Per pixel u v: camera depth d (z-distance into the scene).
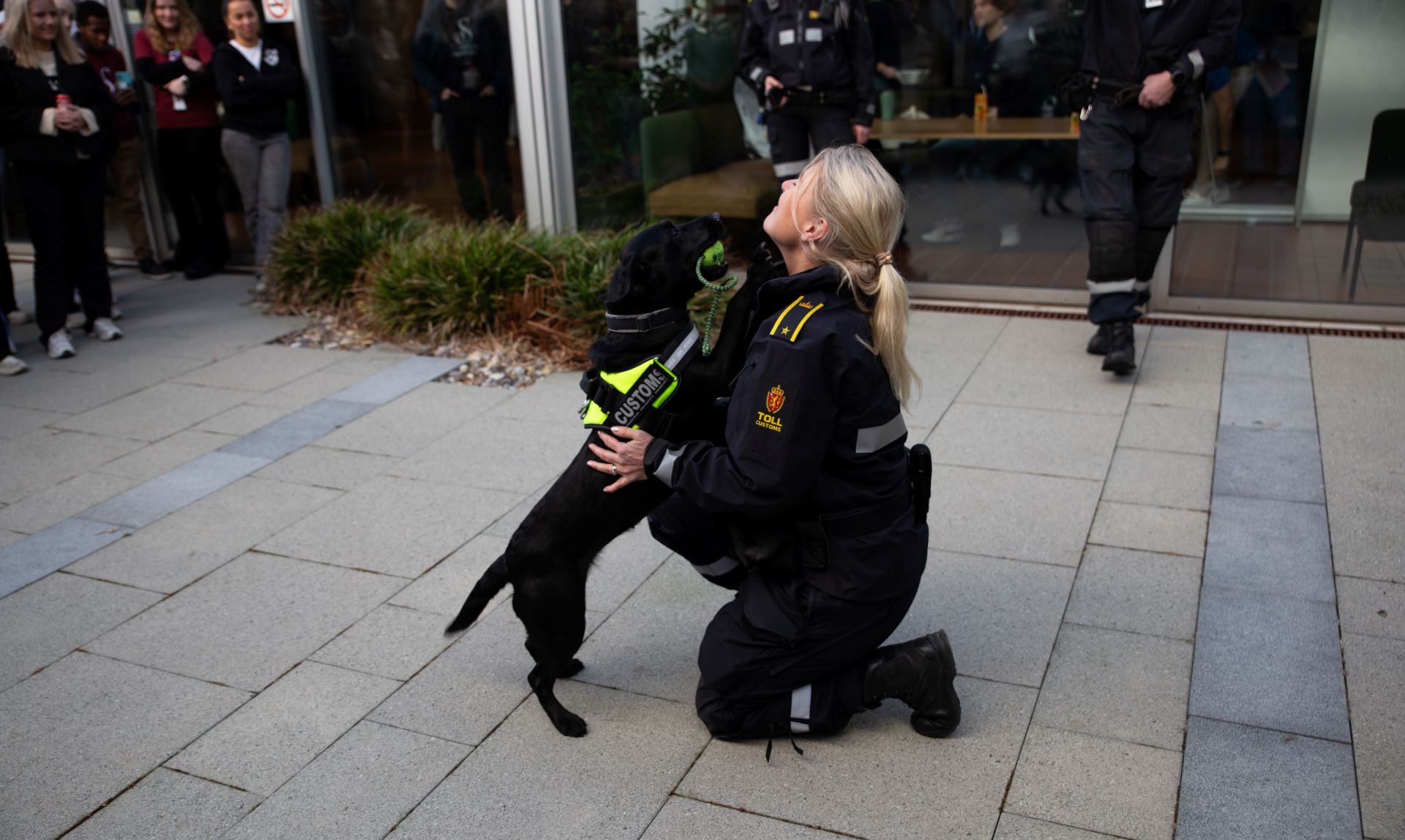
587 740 2.40
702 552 2.53
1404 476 3.50
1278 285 5.21
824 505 2.14
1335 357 4.66
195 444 4.25
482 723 2.48
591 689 2.59
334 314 6.00
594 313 4.96
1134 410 4.18
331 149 6.79
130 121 6.70
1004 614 2.83
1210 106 5.07
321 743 2.42
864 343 2.06
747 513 2.11
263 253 6.50
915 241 5.91
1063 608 2.85
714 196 6.22
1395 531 3.16
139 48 6.62
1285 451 3.74
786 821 2.12
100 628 2.93
